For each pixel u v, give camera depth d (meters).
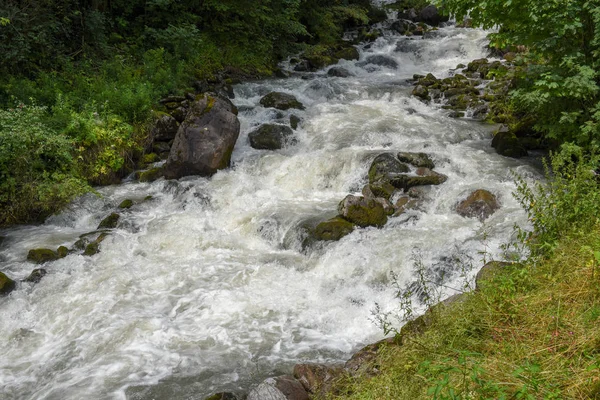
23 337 6.29
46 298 6.91
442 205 8.51
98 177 10.39
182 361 5.61
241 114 12.89
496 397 3.57
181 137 10.48
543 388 3.50
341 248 7.56
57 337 6.24
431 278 6.77
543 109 9.05
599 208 5.76
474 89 13.95
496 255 6.82
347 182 9.80
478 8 9.07
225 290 6.97
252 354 5.70
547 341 4.12
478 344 4.43
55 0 13.55
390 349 4.90
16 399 5.21
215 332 6.11
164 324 6.26
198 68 15.18
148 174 10.58
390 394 4.16
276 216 8.59
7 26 11.60
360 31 22.16
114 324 6.31
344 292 6.86
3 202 9.33
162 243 8.31
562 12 7.99
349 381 4.76
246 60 16.91
